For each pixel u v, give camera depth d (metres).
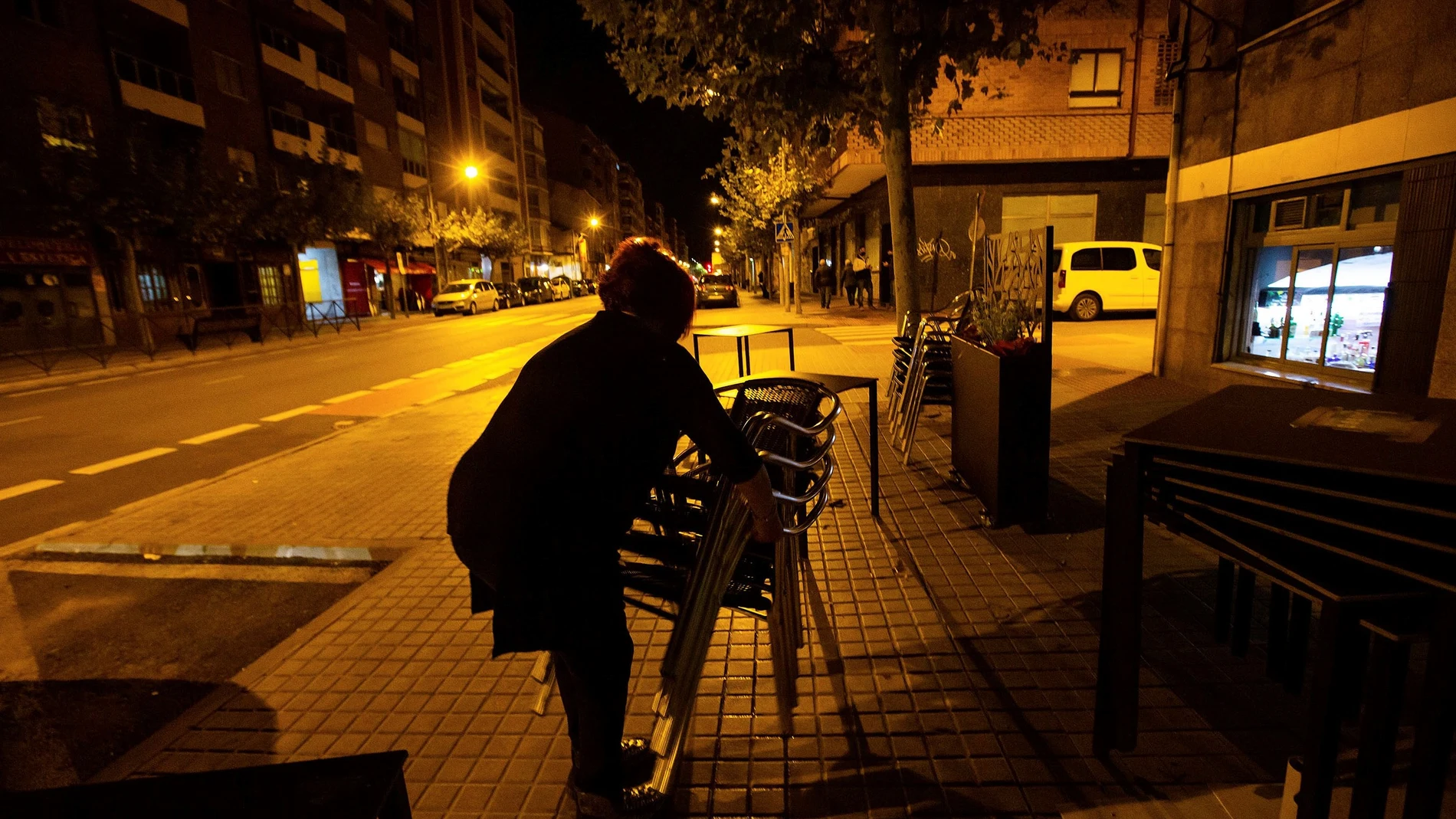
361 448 7.42
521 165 64.81
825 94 6.55
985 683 2.78
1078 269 17.19
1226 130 7.68
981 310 4.86
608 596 1.87
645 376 1.79
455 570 4.17
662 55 6.96
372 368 14.67
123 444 8.38
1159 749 2.36
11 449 8.23
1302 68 6.64
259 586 4.25
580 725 1.99
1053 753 2.38
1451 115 5.23
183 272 24.33
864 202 26.89
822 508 2.49
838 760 2.40
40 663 3.46
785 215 22.81
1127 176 20.16
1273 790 2.16
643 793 2.08
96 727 2.93
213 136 26.28
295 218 24.77
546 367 1.83
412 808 2.27
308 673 3.11
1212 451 1.75
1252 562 1.76
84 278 20.44
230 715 2.82
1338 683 1.54
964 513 4.56
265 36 29.66
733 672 2.95
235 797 1.01
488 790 2.34
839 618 3.32
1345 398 2.22
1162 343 8.90
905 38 6.18
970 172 20.27
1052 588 3.51
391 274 35.50
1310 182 6.61
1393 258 5.73
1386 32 5.75
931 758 2.39
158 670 3.38
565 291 52.53
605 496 1.82
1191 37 8.16
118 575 4.44
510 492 1.79
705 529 2.14
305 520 5.28
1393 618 1.50
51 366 16.50
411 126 42.00
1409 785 1.54
